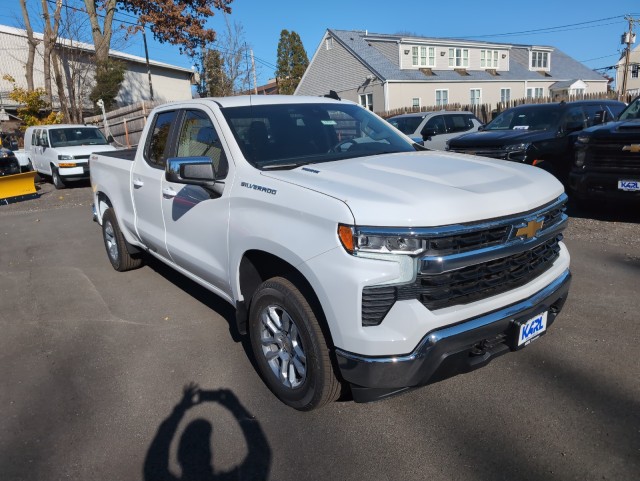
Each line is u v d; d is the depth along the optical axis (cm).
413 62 3139
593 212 789
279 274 331
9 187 1316
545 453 271
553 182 322
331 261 263
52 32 2731
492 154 905
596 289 480
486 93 3372
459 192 272
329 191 278
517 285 292
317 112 418
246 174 336
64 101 2725
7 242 830
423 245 251
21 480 272
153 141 475
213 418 318
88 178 1516
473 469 263
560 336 395
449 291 263
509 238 273
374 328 257
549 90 3709
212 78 3250
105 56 2808
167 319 473
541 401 315
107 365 392
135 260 609
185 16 2983
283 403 329
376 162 340
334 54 3281
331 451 283
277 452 284
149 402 339
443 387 336
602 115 845
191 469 275
